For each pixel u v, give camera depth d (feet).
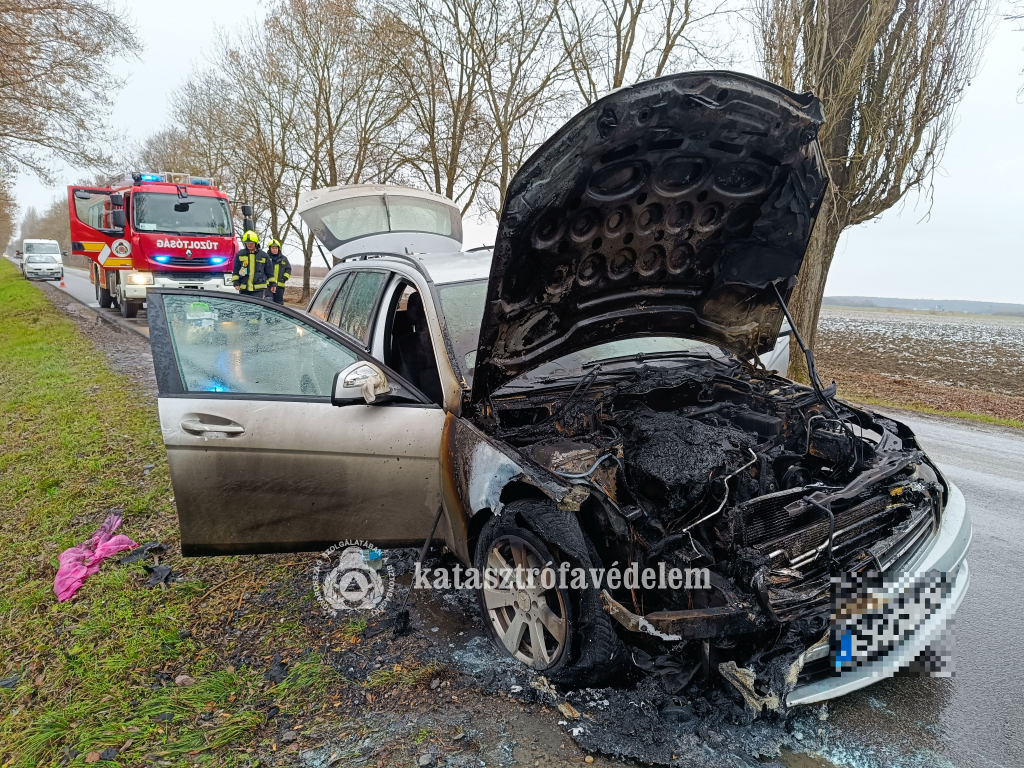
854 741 8.11
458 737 7.91
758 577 7.72
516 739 7.88
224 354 10.41
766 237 11.10
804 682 7.95
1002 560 13.88
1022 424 29.63
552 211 8.58
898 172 32.42
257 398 10.23
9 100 47.11
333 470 10.39
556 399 10.94
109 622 10.65
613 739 7.76
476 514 9.77
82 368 32.45
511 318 9.58
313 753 7.75
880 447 10.15
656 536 8.61
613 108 7.86
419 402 10.76
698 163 9.40
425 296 12.11
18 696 9.23
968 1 30.04
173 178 52.11
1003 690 9.32
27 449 20.04
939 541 9.11
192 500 10.04
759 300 12.44
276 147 69.97
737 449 9.55
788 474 9.95
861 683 8.14
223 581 11.99
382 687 8.91
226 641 10.18
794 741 8.04
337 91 61.31
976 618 11.44
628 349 13.46
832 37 30.68
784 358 18.71
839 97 30.73
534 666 9.14
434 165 51.31
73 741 8.16
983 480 19.84
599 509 8.54
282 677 9.25
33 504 15.88
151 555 12.95
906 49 30.66
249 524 10.45
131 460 18.40
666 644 8.16
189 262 49.70
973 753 7.94
